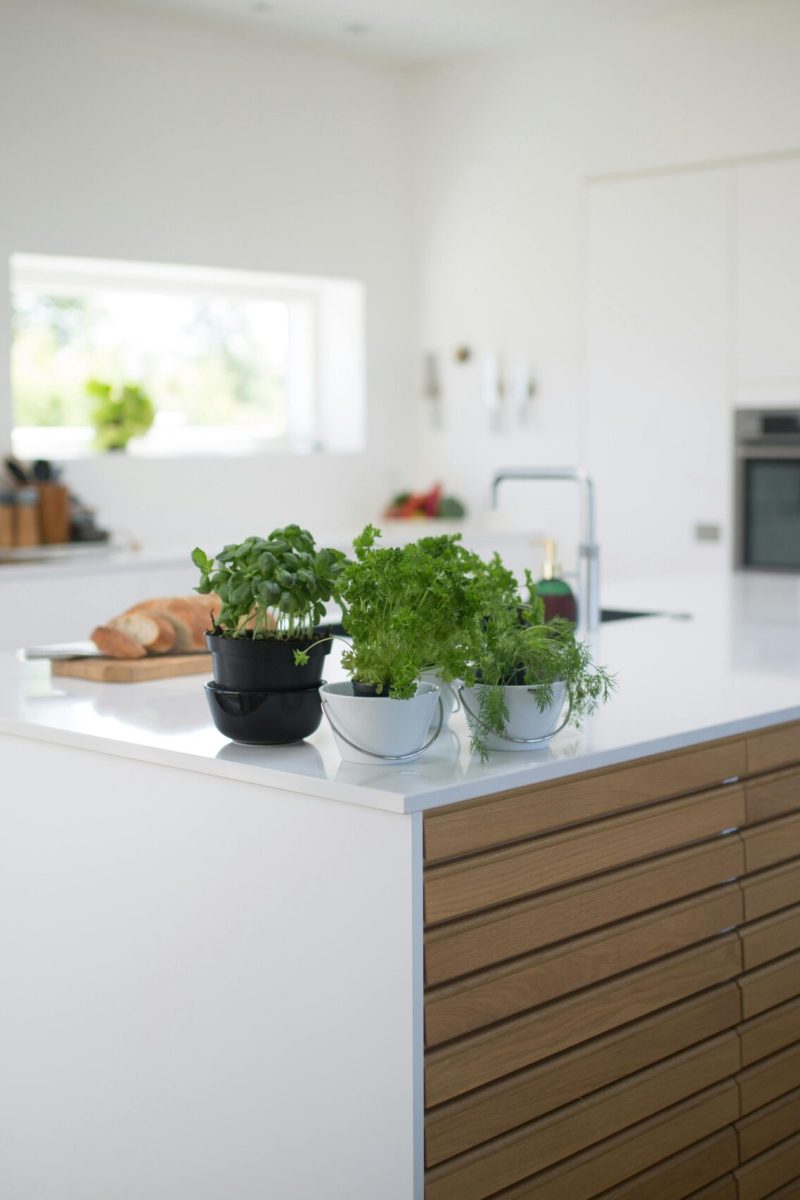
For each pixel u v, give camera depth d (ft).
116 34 16.40
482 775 5.69
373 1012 5.57
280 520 18.92
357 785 5.50
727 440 17.43
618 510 18.48
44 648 8.49
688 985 6.72
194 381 19.04
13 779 6.96
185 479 17.79
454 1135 5.61
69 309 17.70
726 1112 6.98
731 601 11.90
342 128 19.02
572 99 18.29
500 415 19.51
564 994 6.10
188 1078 6.32
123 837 6.49
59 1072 6.90
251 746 6.25
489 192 19.24
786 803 7.35
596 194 18.24
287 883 5.83
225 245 17.69
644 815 6.43
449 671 5.80
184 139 17.16
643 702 7.33
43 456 17.11
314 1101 5.81
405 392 20.31
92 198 16.30
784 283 16.76
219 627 6.35
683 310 17.62
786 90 16.52
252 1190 6.09
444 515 19.98
